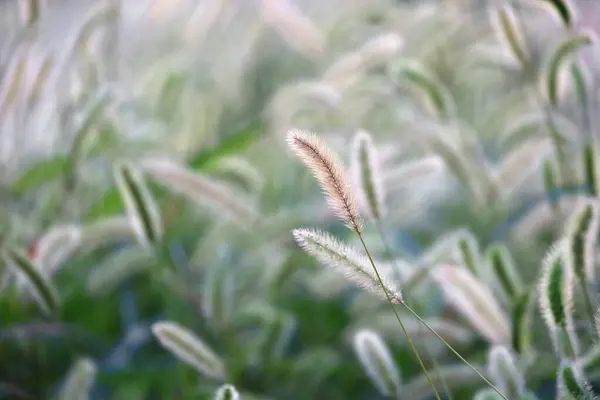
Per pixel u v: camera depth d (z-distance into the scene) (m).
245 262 1.28
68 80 1.28
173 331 1.03
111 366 1.23
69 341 1.25
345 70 1.31
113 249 1.35
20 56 1.19
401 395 1.06
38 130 1.34
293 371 1.21
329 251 0.93
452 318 1.22
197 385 1.19
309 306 1.30
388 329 1.16
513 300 1.05
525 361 1.07
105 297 1.31
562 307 0.95
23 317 1.25
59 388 1.21
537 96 1.18
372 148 1.04
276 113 1.33
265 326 1.21
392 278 1.11
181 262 1.29
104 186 1.37
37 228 1.29
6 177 1.31
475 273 1.09
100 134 1.33
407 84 1.24
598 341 0.97
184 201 1.30
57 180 1.31
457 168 1.23
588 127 1.14
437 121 1.27
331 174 0.91
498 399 1.00
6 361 1.24
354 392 1.23
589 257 0.97
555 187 1.16
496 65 1.37
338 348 1.26
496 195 1.24
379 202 1.04
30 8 1.21
